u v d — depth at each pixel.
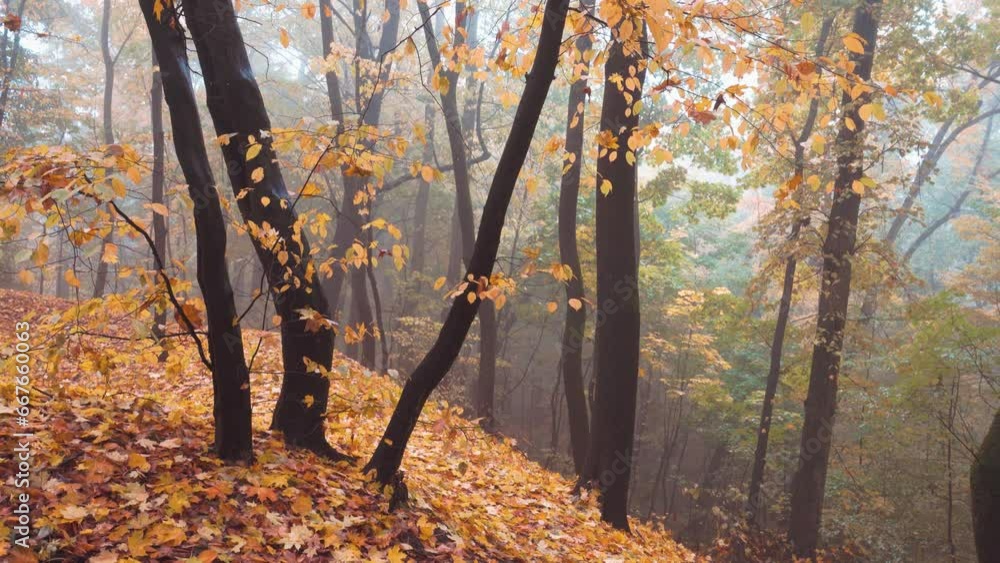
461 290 4.82
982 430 19.33
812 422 16.23
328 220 5.44
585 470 9.27
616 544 7.44
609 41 6.11
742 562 15.84
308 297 5.71
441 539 4.82
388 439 5.19
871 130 14.79
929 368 16.41
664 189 21.28
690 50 5.03
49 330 4.20
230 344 4.54
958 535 17.67
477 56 6.10
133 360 4.54
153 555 3.32
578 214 23.27
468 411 20.52
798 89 5.13
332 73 17.08
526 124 4.68
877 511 17.91
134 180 3.71
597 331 9.24
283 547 3.87
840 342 16.02
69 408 4.62
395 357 22.33
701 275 32.44
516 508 7.19
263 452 5.10
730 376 25.28
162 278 4.25
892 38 16.45
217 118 5.49
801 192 15.28
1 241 3.71
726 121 5.36
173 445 4.55
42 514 3.35
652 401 26.81
